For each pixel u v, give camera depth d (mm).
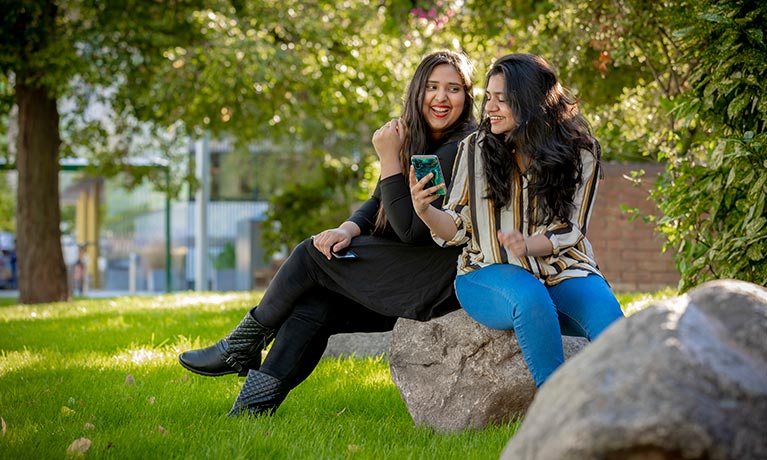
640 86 8008
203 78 12898
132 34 13859
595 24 6770
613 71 7922
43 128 14586
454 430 3859
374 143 3865
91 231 24156
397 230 3789
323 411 4395
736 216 4426
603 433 1793
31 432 3852
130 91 14195
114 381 5277
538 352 3287
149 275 23172
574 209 3574
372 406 4551
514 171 3594
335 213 17672
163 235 22516
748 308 2129
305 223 17531
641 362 1901
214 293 13578
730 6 4285
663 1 6145
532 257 3523
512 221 3578
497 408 3814
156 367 5723
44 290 14500
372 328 4184
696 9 4457
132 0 13625
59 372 5691
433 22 10633
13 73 15164
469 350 3826
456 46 9828
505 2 9844
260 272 18750
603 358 1979
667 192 4793
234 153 25219
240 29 13055
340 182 18969
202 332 7477
